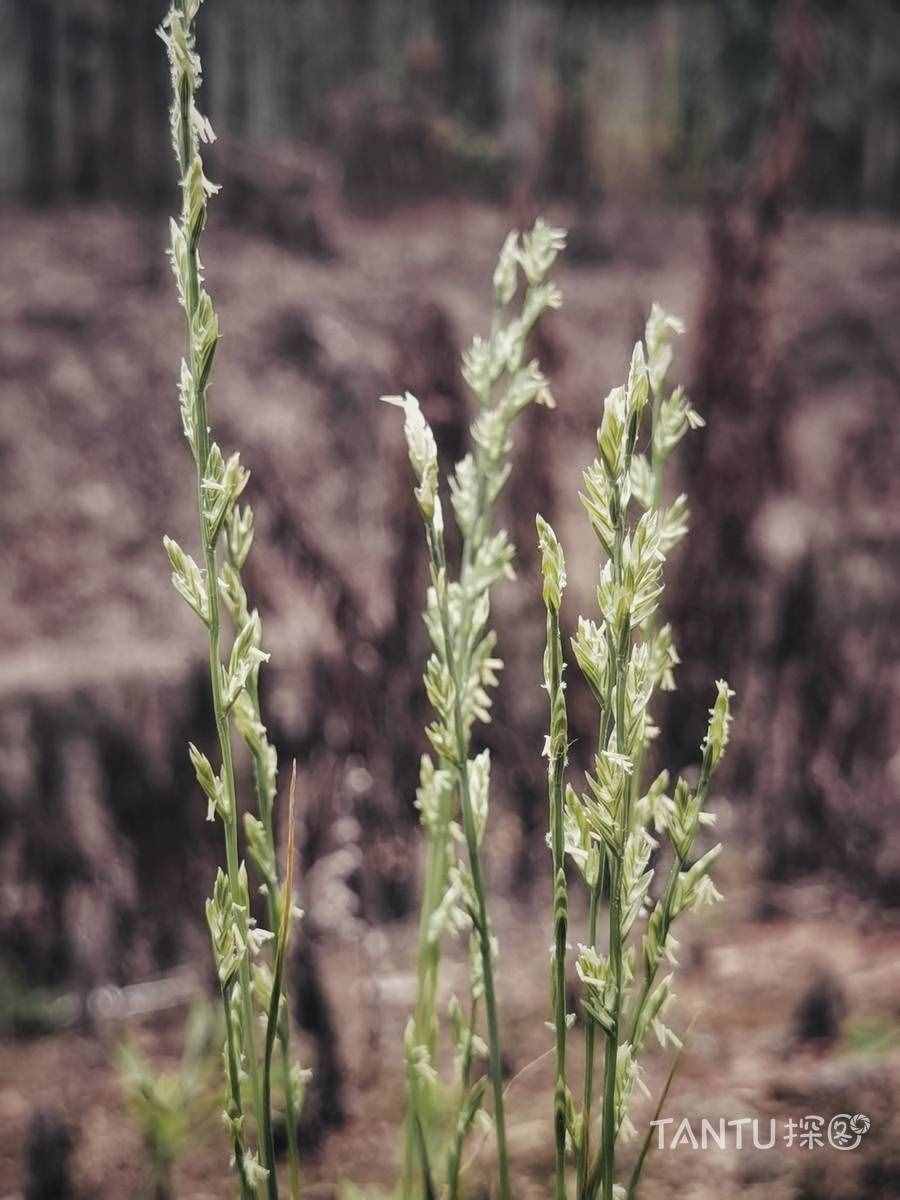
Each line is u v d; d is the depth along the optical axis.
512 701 2.48
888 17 7.57
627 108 6.95
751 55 6.59
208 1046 1.94
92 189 6.67
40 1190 1.56
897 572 3.09
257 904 1.97
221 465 0.58
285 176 6.33
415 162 6.95
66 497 4.25
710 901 0.60
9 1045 2.10
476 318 5.79
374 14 7.23
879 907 2.40
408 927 2.26
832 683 2.60
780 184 2.22
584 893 2.47
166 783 2.44
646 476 0.72
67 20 6.61
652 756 2.30
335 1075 1.73
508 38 7.20
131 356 5.00
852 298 5.82
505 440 0.78
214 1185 1.56
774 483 2.31
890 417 4.57
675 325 0.72
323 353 5.01
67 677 2.75
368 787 2.09
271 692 2.41
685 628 2.29
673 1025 1.85
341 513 3.88
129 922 2.37
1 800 2.50
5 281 5.33
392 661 2.07
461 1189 0.83
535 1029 1.89
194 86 0.56
